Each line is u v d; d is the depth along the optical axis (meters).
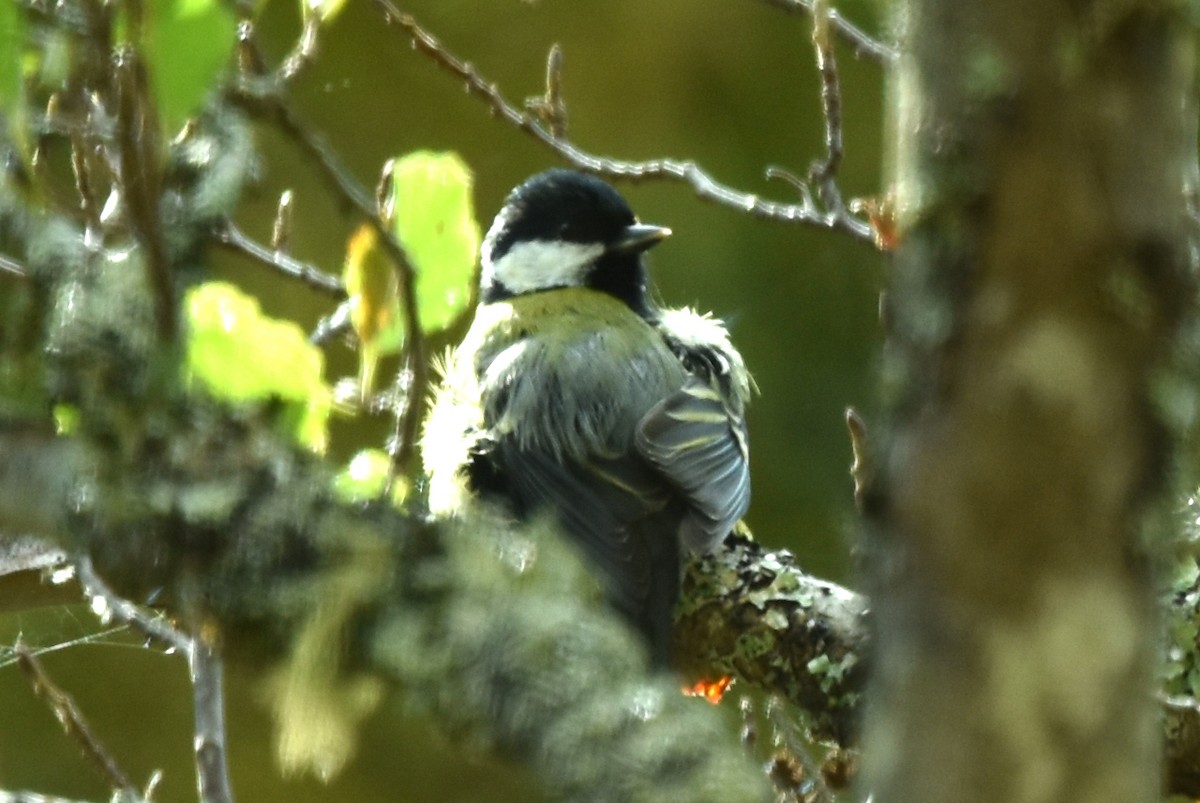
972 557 2.43
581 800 3.18
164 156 3.47
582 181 9.63
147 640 6.38
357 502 3.57
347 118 14.62
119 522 3.53
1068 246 2.43
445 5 14.94
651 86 15.16
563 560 3.56
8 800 5.29
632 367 8.42
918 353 2.53
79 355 3.62
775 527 13.62
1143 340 2.44
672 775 3.17
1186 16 2.41
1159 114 2.43
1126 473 2.43
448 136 14.77
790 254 14.34
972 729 2.40
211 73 3.07
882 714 2.49
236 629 3.51
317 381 3.71
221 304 3.69
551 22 15.04
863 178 14.91
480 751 3.33
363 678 3.46
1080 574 2.41
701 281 14.22
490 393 8.47
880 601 2.54
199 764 5.71
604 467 8.06
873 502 2.62
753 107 15.12
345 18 14.41
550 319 8.82
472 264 4.89
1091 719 2.38
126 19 3.14
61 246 3.76
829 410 13.91
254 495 3.53
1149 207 2.43
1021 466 2.43
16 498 3.58
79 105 4.25
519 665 3.32
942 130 2.50
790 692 6.64
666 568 7.02
